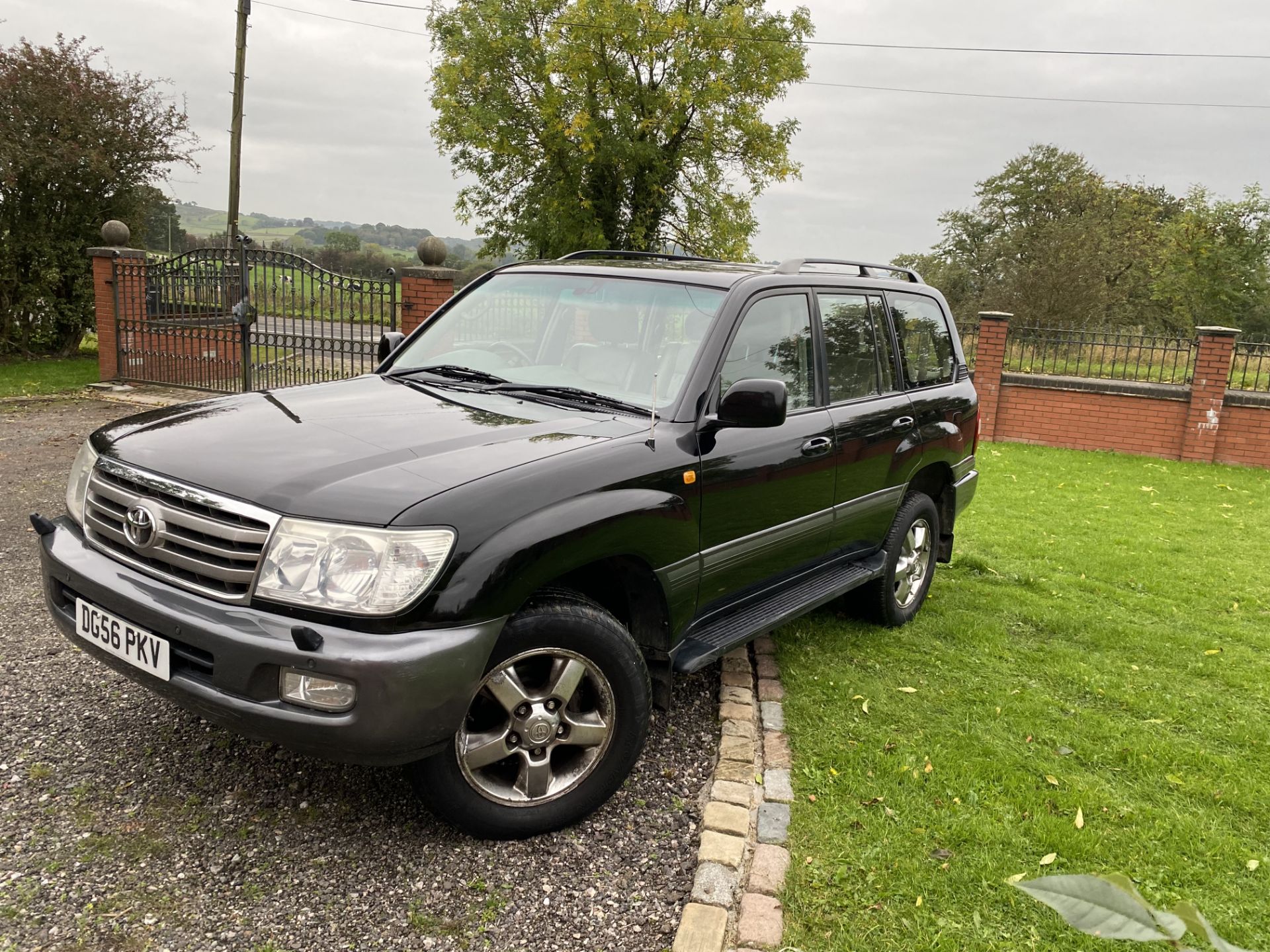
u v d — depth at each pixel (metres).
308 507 2.35
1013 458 11.94
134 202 16.20
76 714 3.35
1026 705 3.97
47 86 14.80
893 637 4.77
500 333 3.89
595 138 22.50
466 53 23.55
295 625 2.28
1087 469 11.41
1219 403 12.50
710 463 3.17
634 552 2.85
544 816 2.76
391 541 2.29
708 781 3.22
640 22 21.89
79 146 15.16
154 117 16.22
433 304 11.22
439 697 2.32
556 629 2.62
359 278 11.37
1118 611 5.53
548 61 22.20
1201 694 4.26
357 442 2.73
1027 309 36.38
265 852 2.63
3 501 6.29
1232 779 3.43
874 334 4.45
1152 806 3.20
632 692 2.82
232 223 22.47
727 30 22.16
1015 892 2.64
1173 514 8.77
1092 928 0.80
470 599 2.37
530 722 2.66
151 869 2.53
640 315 3.57
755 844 2.79
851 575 4.27
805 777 3.22
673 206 24.61
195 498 2.46
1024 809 3.10
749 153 24.05
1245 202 32.47
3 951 2.17
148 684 2.51
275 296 11.84
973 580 5.99
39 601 4.45
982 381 13.68
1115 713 4.00
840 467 3.96
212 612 2.36
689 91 22.16
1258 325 34.22
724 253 24.53
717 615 3.48
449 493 2.42
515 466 2.62
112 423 3.14
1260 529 8.26
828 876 2.66
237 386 12.36
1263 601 5.86
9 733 3.18
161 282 12.62
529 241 25.25
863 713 3.81
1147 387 12.90
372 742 2.27
